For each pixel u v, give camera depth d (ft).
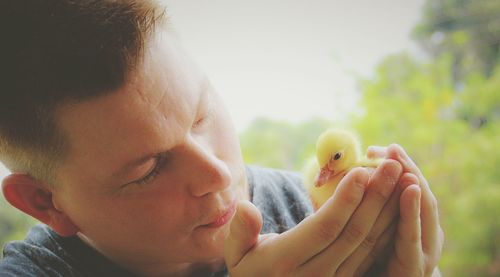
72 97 1.37
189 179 1.46
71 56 1.36
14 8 1.39
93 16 1.37
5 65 1.40
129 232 1.51
